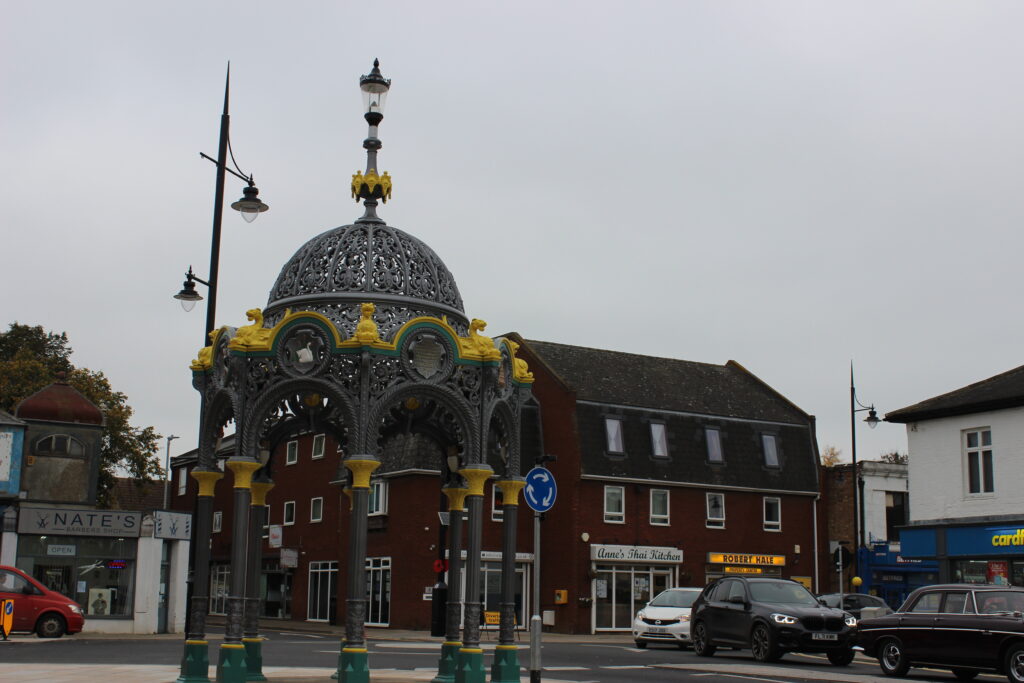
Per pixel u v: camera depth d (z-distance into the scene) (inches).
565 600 1788.9
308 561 2017.7
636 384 2020.2
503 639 574.9
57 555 1365.7
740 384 2196.1
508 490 590.2
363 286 557.3
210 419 573.0
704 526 1945.1
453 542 640.4
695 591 1219.9
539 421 1908.2
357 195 594.6
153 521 1400.1
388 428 657.6
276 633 1579.7
